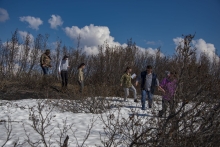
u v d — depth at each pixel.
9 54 17.23
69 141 4.73
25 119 6.84
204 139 3.45
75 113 8.47
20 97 11.26
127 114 8.10
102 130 5.85
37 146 4.27
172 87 3.76
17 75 15.46
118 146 4.25
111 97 10.62
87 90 9.91
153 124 3.88
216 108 3.43
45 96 11.17
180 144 3.31
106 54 16.92
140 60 19.58
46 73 13.66
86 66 17.67
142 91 8.54
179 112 3.35
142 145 3.46
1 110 8.12
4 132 5.28
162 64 17.06
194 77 3.58
